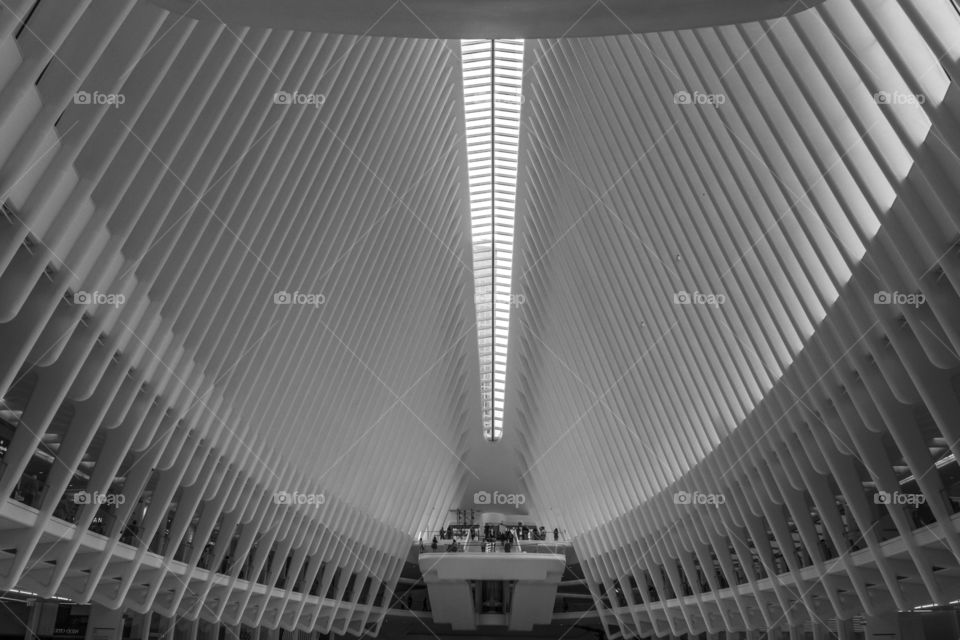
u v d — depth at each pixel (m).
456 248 24.97
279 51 12.12
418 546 33.53
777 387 15.16
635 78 14.96
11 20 7.15
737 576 23.30
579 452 28.91
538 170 22.00
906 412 12.48
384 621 37.53
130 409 13.16
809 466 16.09
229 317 14.45
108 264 10.42
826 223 11.56
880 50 9.46
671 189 15.52
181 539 16.42
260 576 22.17
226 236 13.41
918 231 10.04
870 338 11.98
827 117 10.59
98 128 9.53
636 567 28.94
